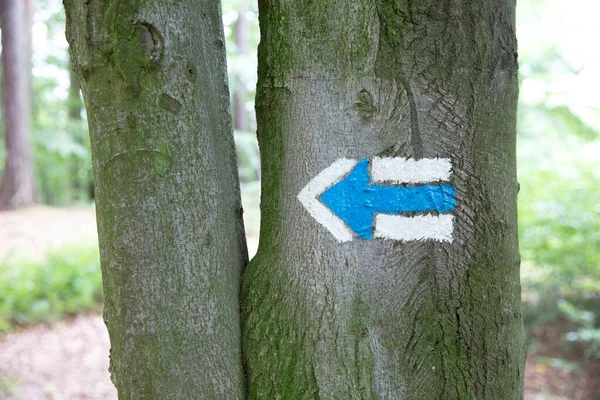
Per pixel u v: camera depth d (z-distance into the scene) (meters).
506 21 1.60
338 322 1.56
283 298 1.61
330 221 1.58
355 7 1.51
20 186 13.92
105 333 6.16
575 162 5.99
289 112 1.60
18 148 13.96
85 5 1.46
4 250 8.34
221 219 1.62
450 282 1.58
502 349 1.63
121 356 1.55
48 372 5.14
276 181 1.66
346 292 1.56
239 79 7.80
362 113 1.54
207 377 1.55
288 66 1.58
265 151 1.69
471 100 1.55
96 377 5.13
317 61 1.55
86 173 18.06
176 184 1.50
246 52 11.51
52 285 6.65
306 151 1.58
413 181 1.55
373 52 1.52
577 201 5.40
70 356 5.54
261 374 1.61
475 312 1.59
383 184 1.56
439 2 1.51
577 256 5.29
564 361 5.14
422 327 1.57
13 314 6.12
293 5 1.57
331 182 1.57
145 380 1.52
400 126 1.54
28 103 14.38
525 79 7.86
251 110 12.98
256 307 1.65
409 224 1.56
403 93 1.53
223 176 1.65
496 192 1.60
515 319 1.67
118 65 1.44
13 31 14.04
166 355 1.51
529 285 5.73
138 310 1.50
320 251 1.58
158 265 1.49
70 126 15.99
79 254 7.44
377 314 1.56
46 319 6.31
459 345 1.59
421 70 1.53
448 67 1.53
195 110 1.53
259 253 1.70
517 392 1.69
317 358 1.56
